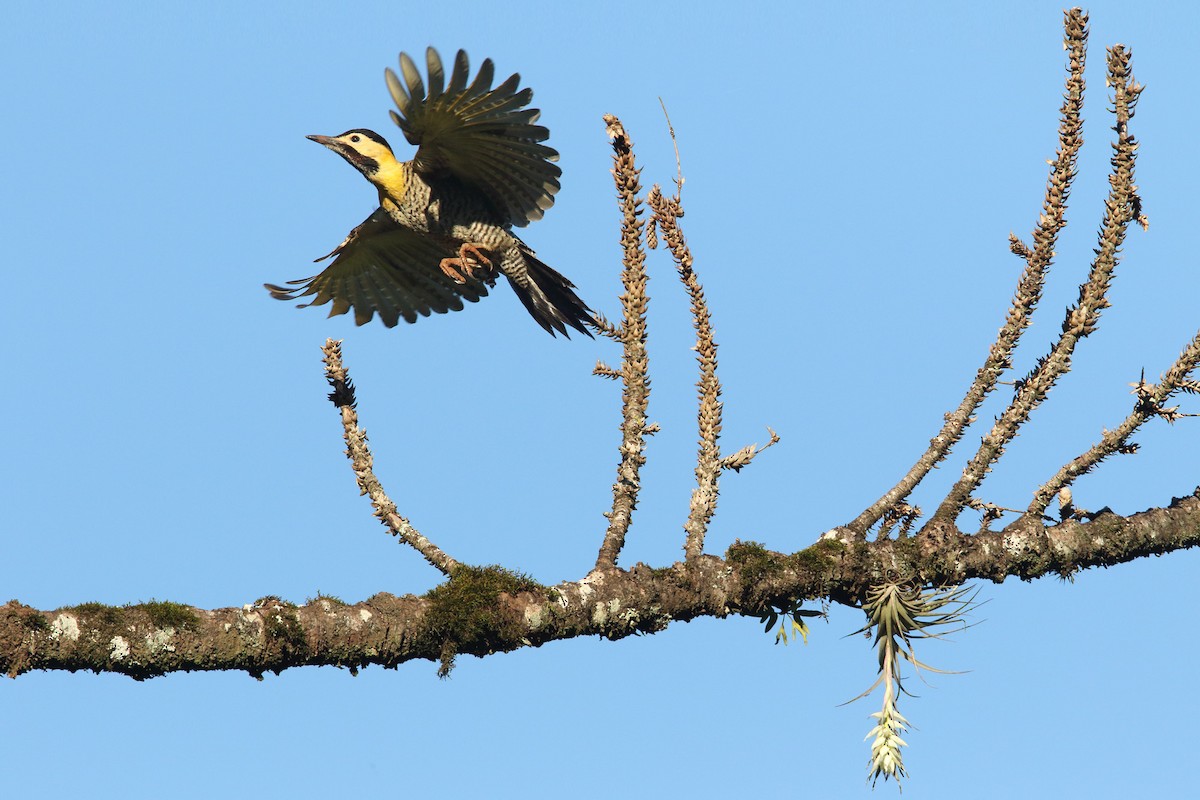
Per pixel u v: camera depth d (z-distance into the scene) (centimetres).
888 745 1010
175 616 820
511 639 920
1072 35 1089
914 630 1042
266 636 843
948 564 1075
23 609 786
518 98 1134
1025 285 1105
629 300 1027
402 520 978
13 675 780
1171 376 1108
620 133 1020
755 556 1035
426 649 903
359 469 984
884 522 1105
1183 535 1162
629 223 1023
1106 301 1106
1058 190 1097
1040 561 1109
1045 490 1128
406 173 1291
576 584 963
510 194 1283
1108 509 1159
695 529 1029
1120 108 1101
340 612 871
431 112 1155
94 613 802
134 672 812
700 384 1059
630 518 1015
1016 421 1107
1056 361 1111
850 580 1048
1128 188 1101
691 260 1054
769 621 1055
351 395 999
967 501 1107
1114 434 1122
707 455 1049
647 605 978
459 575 933
